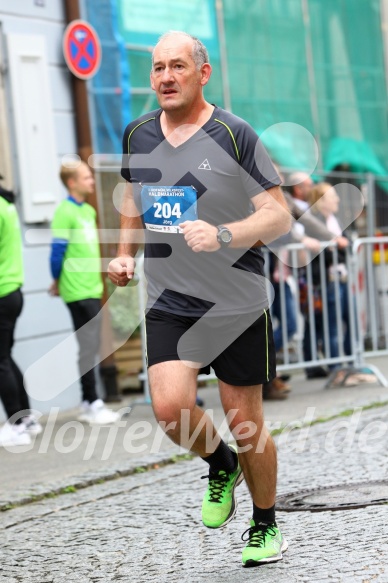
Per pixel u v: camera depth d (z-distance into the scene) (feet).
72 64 46.88
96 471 32.04
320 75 62.90
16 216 37.60
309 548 22.02
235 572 20.89
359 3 65.72
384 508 24.79
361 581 19.36
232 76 57.36
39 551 23.99
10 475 32.76
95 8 49.26
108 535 24.88
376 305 53.06
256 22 59.06
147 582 20.77
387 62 67.10
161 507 27.22
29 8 45.44
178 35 20.43
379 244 52.11
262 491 21.24
